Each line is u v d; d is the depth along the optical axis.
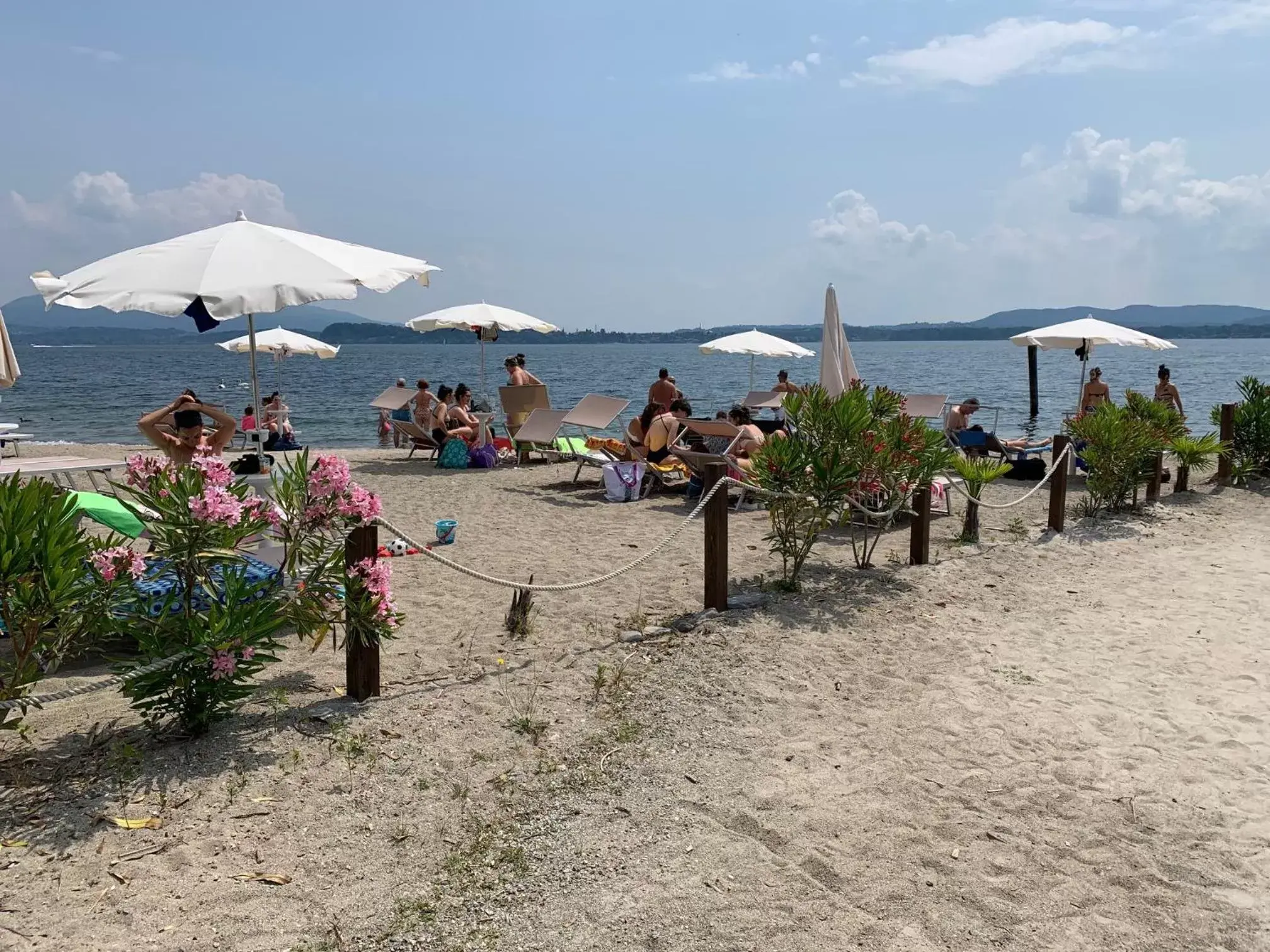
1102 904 3.12
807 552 6.63
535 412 13.19
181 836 3.24
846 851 3.40
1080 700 4.91
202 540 3.80
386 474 12.27
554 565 7.28
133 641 5.22
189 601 3.90
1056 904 3.11
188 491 3.81
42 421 24.59
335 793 3.57
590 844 3.37
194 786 3.55
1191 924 3.03
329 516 4.18
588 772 3.88
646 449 10.92
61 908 2.83
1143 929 3.00
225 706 4.19
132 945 2.69
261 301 5.11
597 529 8.71
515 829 3.43
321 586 4.22
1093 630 6.09
